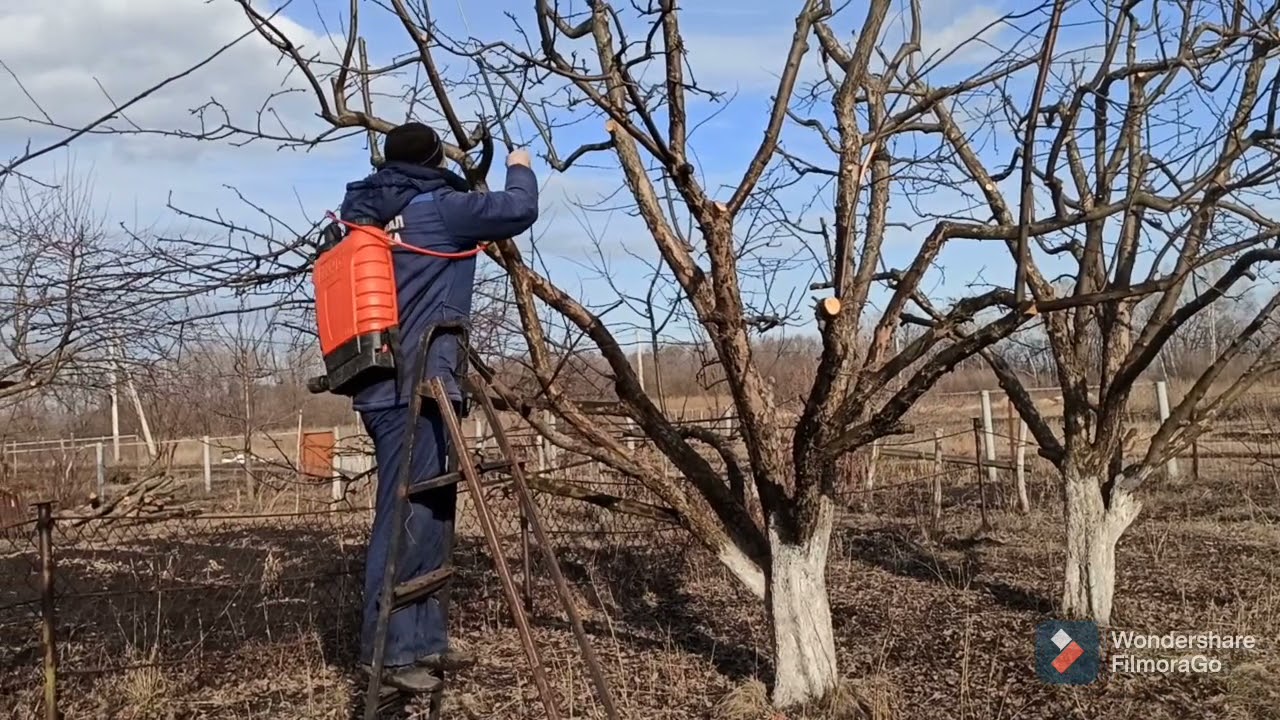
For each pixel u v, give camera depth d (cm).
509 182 420
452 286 412
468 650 714
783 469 568
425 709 592
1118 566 923
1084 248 712
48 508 575
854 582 903
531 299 538
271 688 652
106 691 648
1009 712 577
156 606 830
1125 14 620
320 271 421
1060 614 748
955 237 541
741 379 536
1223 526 1102
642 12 446
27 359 559
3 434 1120
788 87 482
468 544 1010
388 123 503
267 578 789
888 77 606
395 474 409
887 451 1440
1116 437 727
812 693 568
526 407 540
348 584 849
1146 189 636
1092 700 589
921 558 993
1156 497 1291
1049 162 532
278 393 1230
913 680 630
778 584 573
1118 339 732
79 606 848
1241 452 1399
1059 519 1183
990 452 1460
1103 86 616
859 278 531
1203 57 617
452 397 402
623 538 989
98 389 654
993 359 796
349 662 699
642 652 702
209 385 1046
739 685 618
